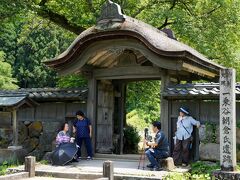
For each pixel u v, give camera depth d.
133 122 27.03
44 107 13.98
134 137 17.03
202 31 18.48
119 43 11.88
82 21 18.72
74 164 11.41
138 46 11.64
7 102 12.45
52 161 11.40
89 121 12.71
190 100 11.66
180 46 12.38
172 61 11.21
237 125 10.90
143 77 12.43
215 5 19.20
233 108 8.56
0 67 34.34
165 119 11.84
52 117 13.83
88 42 12.02
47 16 19.30
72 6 18.81
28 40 40.84
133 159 12.31
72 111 13.51
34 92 13.61
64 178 9.84
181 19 17.94
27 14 16.75
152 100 19.92
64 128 12.02
